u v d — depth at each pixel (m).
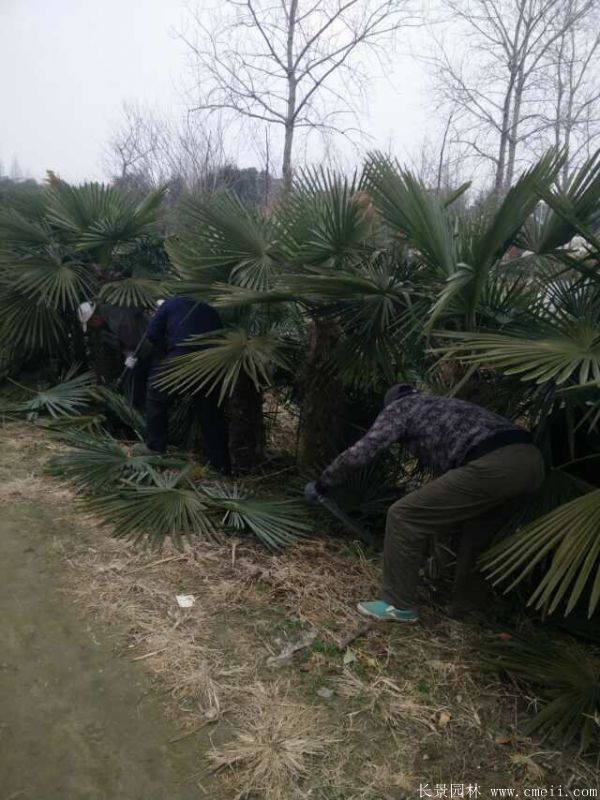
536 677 2.80
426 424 3.21
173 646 2.88
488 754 2.48
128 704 2.55
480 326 3.56
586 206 3.19
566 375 2.61
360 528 3.89
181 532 3.75
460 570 3.34
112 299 5.82
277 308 4.66
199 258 4.55
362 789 2.27
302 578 3.53
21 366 6.45
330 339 4.39
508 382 3.56
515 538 2.82
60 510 4.05
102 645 2.87
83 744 2.35
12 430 5.50
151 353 5.56
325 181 4.20
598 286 3.43
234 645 2.95
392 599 3.24
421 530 3.14
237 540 3.84
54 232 6.52
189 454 5.30
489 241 3.11
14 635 2.88
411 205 3.47
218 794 2.20
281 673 2.80
